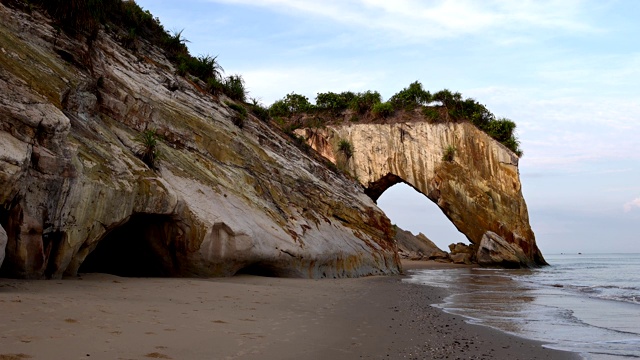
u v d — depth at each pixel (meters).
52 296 10.15
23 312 8.28
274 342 8.41
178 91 25.75
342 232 30.17
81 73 17.84
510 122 63.72
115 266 19.12
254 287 16.53
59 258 13.09
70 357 6.24
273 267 21.64
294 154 32.69
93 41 20.31
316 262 24.31
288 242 22.28
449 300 18.45
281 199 25.91
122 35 25.66
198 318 9.87
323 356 7.79
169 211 16.98
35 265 12.33
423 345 9.29
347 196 35.19
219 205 19.83
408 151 64.19
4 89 12.83
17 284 11.25
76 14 19.44
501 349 9.41
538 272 44.97
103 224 14.54
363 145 65.62
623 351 9.52
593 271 47.38
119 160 16.23
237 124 28.45
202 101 27.16
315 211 28.77
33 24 17.47
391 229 37.66
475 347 9.43
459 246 65.12
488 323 12.77
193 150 22.59
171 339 7.80
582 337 11.02
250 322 10.12
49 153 12.77
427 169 63.25
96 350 6.69
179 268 18.16
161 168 18.78
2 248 10.12
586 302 18.39
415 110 66.62
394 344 9.20
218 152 23.89
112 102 19.33
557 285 27.20
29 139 12.44
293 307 13.09
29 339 6.81
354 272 28.73
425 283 27.36
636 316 14.66
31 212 12.11
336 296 16.72
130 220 17.36
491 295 20.91
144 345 7.24
